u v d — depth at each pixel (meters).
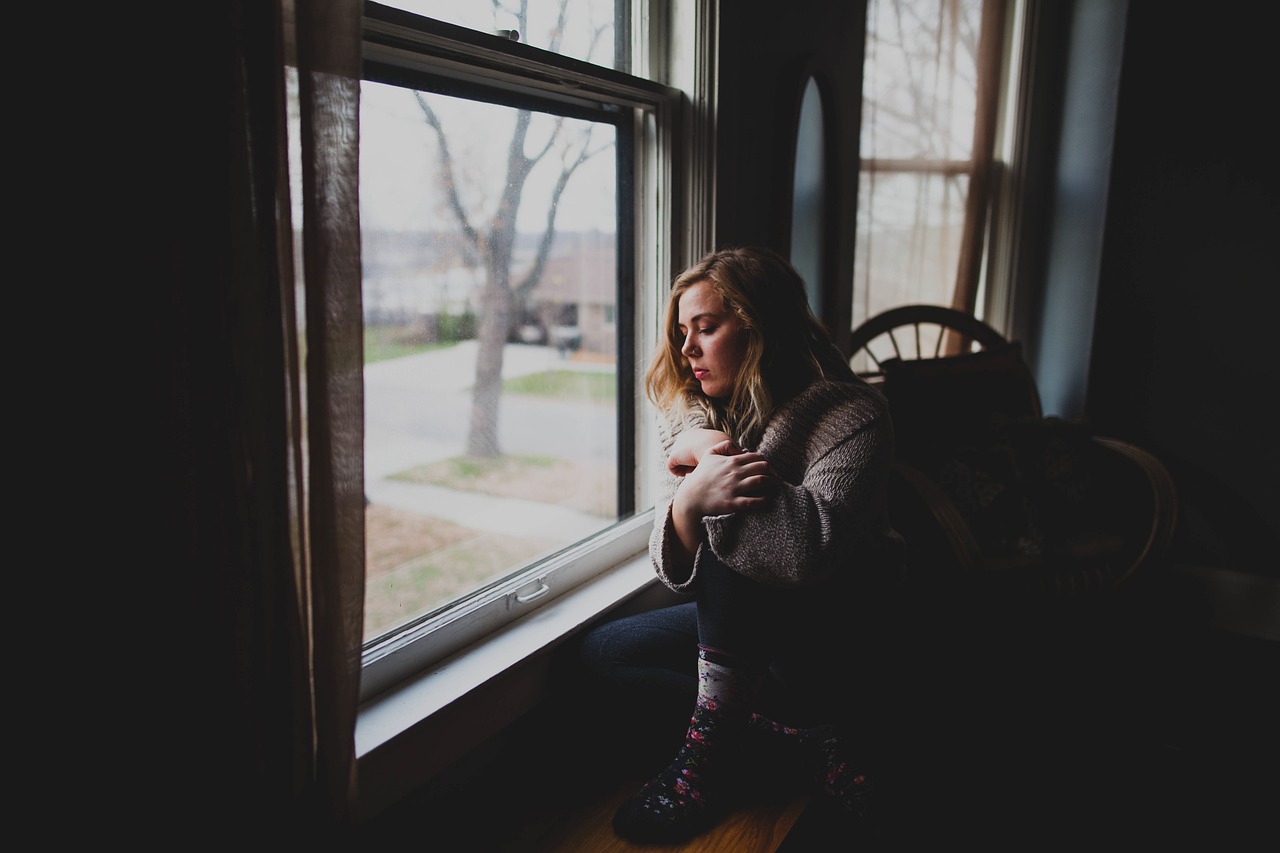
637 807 1.17
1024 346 2.96
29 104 0.58
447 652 1.23
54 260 0.60
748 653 1.17
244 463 0.72
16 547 0.62
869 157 2.28
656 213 1.61
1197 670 2.26
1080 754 1.82
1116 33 2.56
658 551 1.21
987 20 2.57
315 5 0.72
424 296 1.18
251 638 0.74
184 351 0.66
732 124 1.63
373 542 1.17
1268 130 2.35
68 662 0.65
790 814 1.21
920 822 1.53
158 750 0.70
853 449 1.19
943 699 1.95
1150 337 2.60
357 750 0.99
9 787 0.65
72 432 0.62
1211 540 2.59
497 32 1.21
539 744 1.38
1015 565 1.98
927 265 2.60
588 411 1.58
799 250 2.01
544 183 1.37
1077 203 2.74
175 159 0.64
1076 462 2.20
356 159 0.76
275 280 0.72
